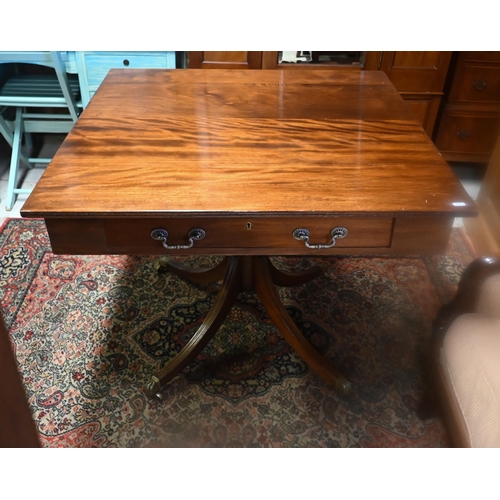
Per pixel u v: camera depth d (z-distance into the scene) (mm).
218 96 1594
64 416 1451
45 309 1793
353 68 2305
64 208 1063
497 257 1190
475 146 2486
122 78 1702
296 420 1449
